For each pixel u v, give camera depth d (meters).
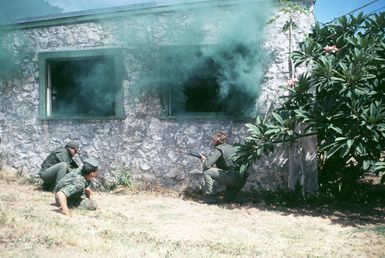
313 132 6.33
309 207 5.97
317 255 3.74
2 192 6.36
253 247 3.94
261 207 5.96
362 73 5.01
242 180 6.16
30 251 3.18
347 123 5.25
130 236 4.01
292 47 6.60
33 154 7.85
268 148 5.71
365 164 5.13
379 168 4.90
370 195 6.49
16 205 5.27
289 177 6.48
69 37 7.59
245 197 6.64
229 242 4.10
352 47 5.92
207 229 4.66
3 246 3.24
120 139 7.36
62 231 3.81
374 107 4.89
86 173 5.05
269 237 4.36
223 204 6.17
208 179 6.17
